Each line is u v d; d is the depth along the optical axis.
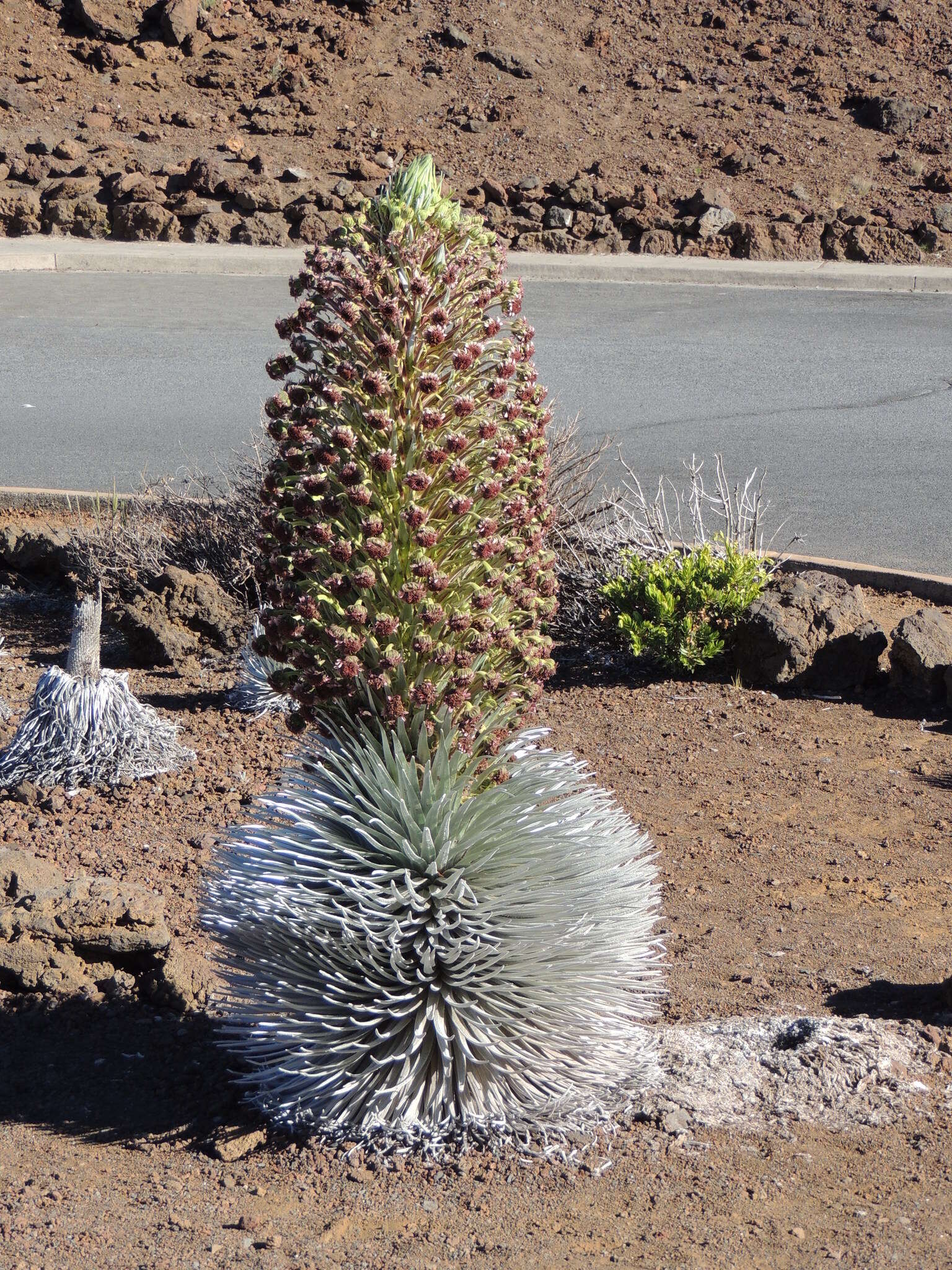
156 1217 3.18
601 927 3.42
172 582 7.81
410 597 3.20
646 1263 2.98
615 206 21.58
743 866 5.13
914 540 9.40
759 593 7.43
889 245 20.81
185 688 7.34
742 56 25.95
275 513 3.42
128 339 16.14
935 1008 4.05
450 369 3.38
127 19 25.11
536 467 3.44
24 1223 3.15
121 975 4.31
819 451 11.81
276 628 3.42
